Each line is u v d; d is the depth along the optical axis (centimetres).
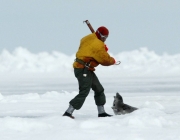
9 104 3400
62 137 1686
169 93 4691
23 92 5441
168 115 2269
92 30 2425
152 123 1964
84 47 2309
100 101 2362
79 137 1681
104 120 2073
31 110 2864
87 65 2292
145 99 3759
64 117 2073
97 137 1677
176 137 1656
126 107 2397
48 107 3109
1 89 6162
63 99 3841
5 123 1892
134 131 1797
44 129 1873
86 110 2822
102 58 2288
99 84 2345
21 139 1675
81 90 2300
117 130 1822
